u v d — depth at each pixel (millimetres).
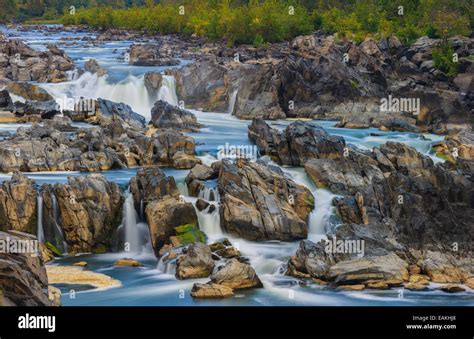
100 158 58625
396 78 96812
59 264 46156
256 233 49062
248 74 89312
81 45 139750
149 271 45094
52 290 35750
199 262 43906
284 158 59281
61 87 90875
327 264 44531
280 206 50688
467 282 43656
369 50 107562
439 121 83875
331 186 54906
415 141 71562
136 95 91000
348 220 51531
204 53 123438
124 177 55375
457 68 97938
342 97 88438
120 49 130875
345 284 42906
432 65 100188
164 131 68875
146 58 109750
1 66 100312
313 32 144500
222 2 166500
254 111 85125
